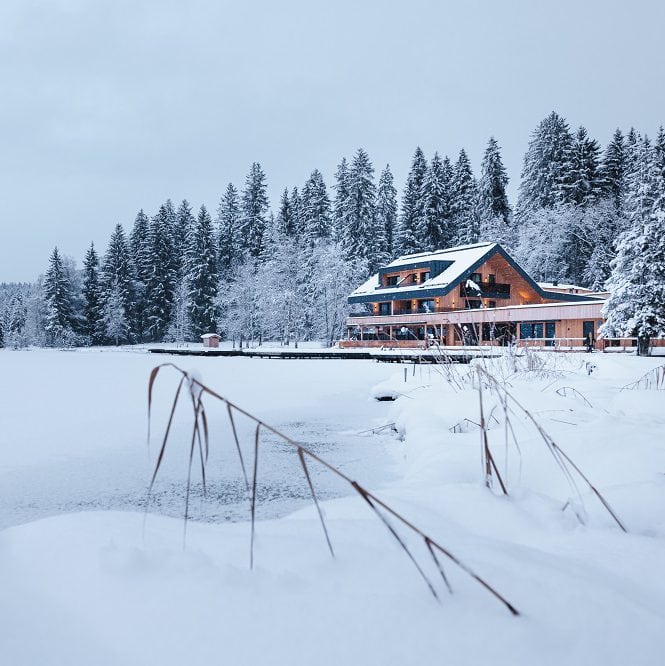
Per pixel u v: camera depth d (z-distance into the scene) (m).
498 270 40.56
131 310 67.25
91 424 9.38
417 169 63.16
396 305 42.62
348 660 1.10
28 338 69.38
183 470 6.25
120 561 1.48
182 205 76.56
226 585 1.37
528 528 2.39
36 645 1.21
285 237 58.72
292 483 5.60
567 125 55.91
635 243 24.84
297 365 27.69
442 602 1.29
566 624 1.25
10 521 4.55
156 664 1.12
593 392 7.85
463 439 5.34
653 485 3.00
